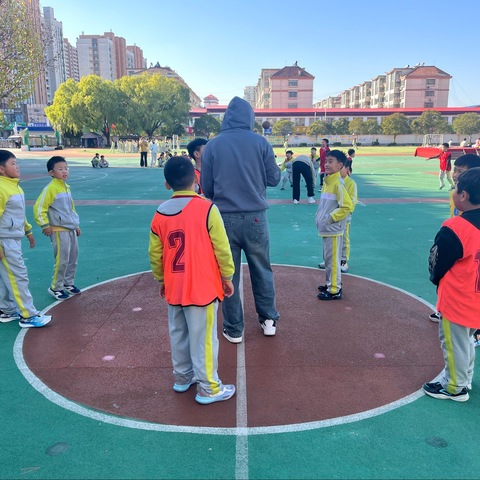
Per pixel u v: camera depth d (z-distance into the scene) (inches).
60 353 160.1
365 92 5167.3
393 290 223.3
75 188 689.0
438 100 4104.3
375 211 463.2
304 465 104.2
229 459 106.3
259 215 161.0
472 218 119.3
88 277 247.9
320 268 262.5
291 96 4082.2
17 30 662.5
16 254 174.9
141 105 2493.8
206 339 125.0
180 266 121.3
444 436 114.3
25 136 2154.3
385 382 140.0
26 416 123.3
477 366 150.3
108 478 100.7
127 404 128.8
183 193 123.6
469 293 120.2
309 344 166.1
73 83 2390.5
